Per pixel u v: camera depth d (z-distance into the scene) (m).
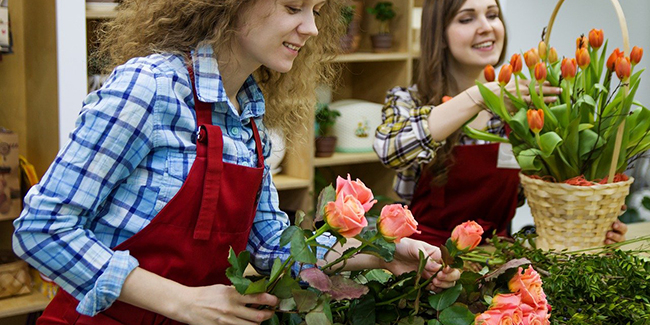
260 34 1.33
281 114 1.72
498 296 1.27
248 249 1.55
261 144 1.50
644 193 4.42
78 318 1.35
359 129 3.78
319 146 3.68
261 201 1.54
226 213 1.35
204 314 1.20
